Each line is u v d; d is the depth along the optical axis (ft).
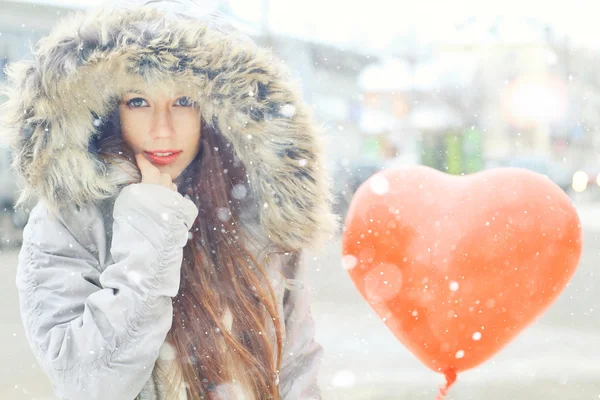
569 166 53.52
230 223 4.72
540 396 9.27
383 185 4.99
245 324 4.55
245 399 4.56
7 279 18.65
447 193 4.96
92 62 4.27
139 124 4.50
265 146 4.62
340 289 16.05
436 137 55.52
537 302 4.88
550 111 62.80
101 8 4.42
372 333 12.51
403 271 4.90
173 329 4.51
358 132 57.41
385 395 9.20
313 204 4.73
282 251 4.77
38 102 4.28
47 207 4.34
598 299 15.94
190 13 4.57
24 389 9.53
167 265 4.28
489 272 4.81
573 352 11.47
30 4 34.40
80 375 4.12
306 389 4.70
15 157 4.37
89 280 4.36
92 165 4.34
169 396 4.47
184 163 4.65
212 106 4.55
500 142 62.85
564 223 4.85
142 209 4.33
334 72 60.23
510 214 4.83
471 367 5.05
